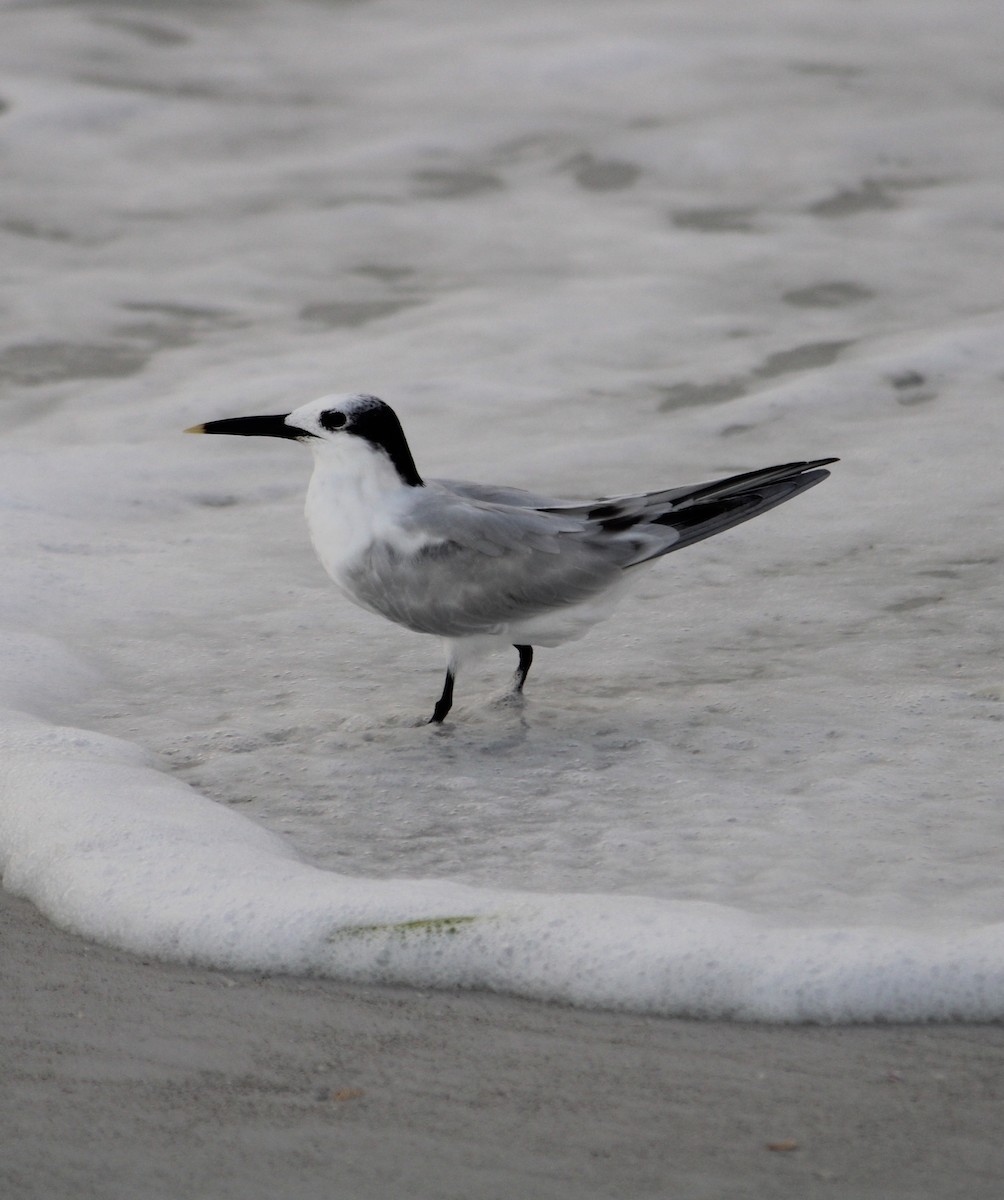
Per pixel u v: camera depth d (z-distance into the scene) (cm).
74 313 1936
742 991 702
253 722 1048
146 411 1678
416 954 735
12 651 1124
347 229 2180
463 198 2270
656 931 732
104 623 1212
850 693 1067
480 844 867
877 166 2316
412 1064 651
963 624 1185
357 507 1047
